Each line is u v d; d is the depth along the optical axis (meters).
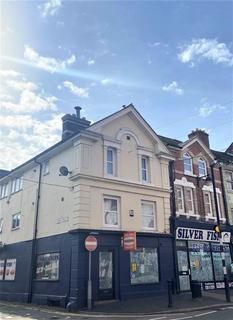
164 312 13.24
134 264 17.67
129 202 18.61
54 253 17.81
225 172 26.08
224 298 17.27
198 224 21.98
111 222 17.59
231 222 24.78
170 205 20.92
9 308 16.22
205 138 26.34
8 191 25.47
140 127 21.00
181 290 19.52
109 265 16.72
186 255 20.88
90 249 15.37
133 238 16.75
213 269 22.12
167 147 22.36
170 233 20.06
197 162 24.12
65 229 17.23
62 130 20.69
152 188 19.92
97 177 17.44
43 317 12.88
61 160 19.11
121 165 18.95
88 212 16.64
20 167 23.19
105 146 18.55
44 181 20.52
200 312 13.10
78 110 21.55
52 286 17.16
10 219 23.97
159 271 18.67
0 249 23.62
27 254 20.31
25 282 19.70
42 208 20.03
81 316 12.91
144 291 17.53
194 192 23.06
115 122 19.62
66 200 17.73
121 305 15.04
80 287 15.12
